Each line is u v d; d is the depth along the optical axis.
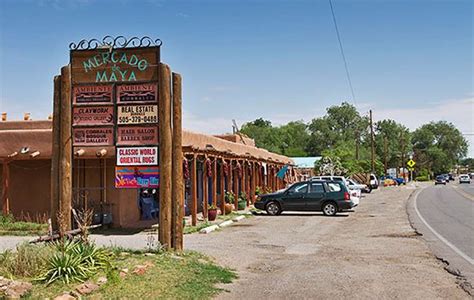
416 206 33.28
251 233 18.70
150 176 12.57
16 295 7.60
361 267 11.73
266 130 120.06
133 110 12.64
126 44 12.73
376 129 138.38
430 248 14.71
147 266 9.97
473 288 9.62
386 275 10.80
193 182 21.12
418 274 10.91
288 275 10.79
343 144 118.06
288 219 24.36
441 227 20.38
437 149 149.75
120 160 12.64
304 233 18.62
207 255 12.77
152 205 22.41
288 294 9.13
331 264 12.13
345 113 134.75
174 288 8.88
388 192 56.97
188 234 18.42
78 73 12.85
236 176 28.73
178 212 12.47
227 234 18.44
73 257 9.02
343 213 27.62
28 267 8.72
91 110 12.77
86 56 12.87
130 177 12.59
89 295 8.02
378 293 9.24
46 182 21.14
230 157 27.30
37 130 20.80
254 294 9.11
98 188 19.92
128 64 12.71
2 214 20.23
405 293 9.26
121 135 12.68
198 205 28.80
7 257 9.30
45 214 20.89
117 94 12.72
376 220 23.55
